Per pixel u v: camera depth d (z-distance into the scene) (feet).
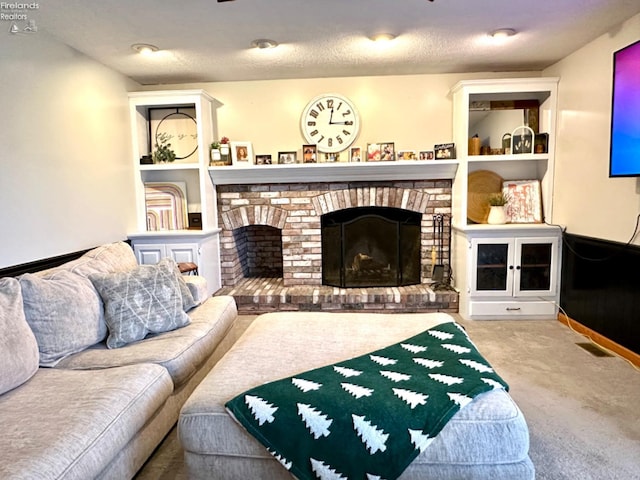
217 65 11.35
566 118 11.23
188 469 4.76
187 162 13.04
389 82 12.75
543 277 11.71
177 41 9.46
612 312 9.42
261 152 13.15
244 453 4.58
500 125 12.48
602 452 5.77
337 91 12.84
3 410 4.67
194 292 8.71
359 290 12.81
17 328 5.47
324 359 5.85
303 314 7.90
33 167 8.15
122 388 5.18
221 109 13.10
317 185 13.06
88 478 4.13
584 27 9.19
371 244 13.38
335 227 13.26
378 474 4.20
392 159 12.41
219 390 5.01
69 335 6.33
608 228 9.60
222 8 7.84
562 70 11.36
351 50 10.40
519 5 7.99
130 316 6.91
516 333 10.62
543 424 6.46
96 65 10.51
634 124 8.05
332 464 4.26
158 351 6.38
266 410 4.52
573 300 11.02
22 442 4.08
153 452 5.92
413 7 8.00
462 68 12.17
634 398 7.23
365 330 6.95
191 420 4.67
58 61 9.00
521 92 12.14
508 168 12.81
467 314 11.85
